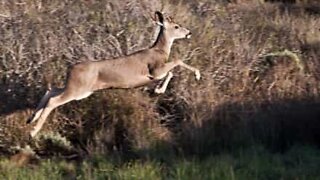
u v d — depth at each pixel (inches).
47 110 1683.1
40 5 2041.1
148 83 1727.4
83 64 1686.8
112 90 1849.2
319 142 1878.7
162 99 1884.8
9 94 1856.5
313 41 2201.0
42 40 1911.9
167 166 1695.4
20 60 1882.4
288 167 1718.8
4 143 1823.3
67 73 1774.1
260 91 1942.7
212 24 2154.3
